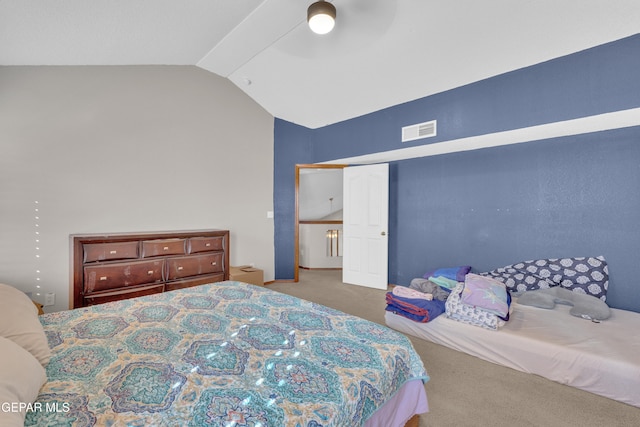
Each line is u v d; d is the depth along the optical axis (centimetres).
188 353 128
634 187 282
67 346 134
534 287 325
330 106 408
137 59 324
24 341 115
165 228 377
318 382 110
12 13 204
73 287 287
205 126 408
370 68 317
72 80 315
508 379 213
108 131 335
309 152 489
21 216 290
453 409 181
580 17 219
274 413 93
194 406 95
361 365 124
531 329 235
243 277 395
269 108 452
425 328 273
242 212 445
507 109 291
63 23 226
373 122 403
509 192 350
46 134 301
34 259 296
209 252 372
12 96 285
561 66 261
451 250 398
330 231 632
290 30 265
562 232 318
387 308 300
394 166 454
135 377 110
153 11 225
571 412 179
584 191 305
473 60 279
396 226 454
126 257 312
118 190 342
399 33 261
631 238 285
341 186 718
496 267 361
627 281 288
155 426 86
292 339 143
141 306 185
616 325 241
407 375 140
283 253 488
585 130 292
